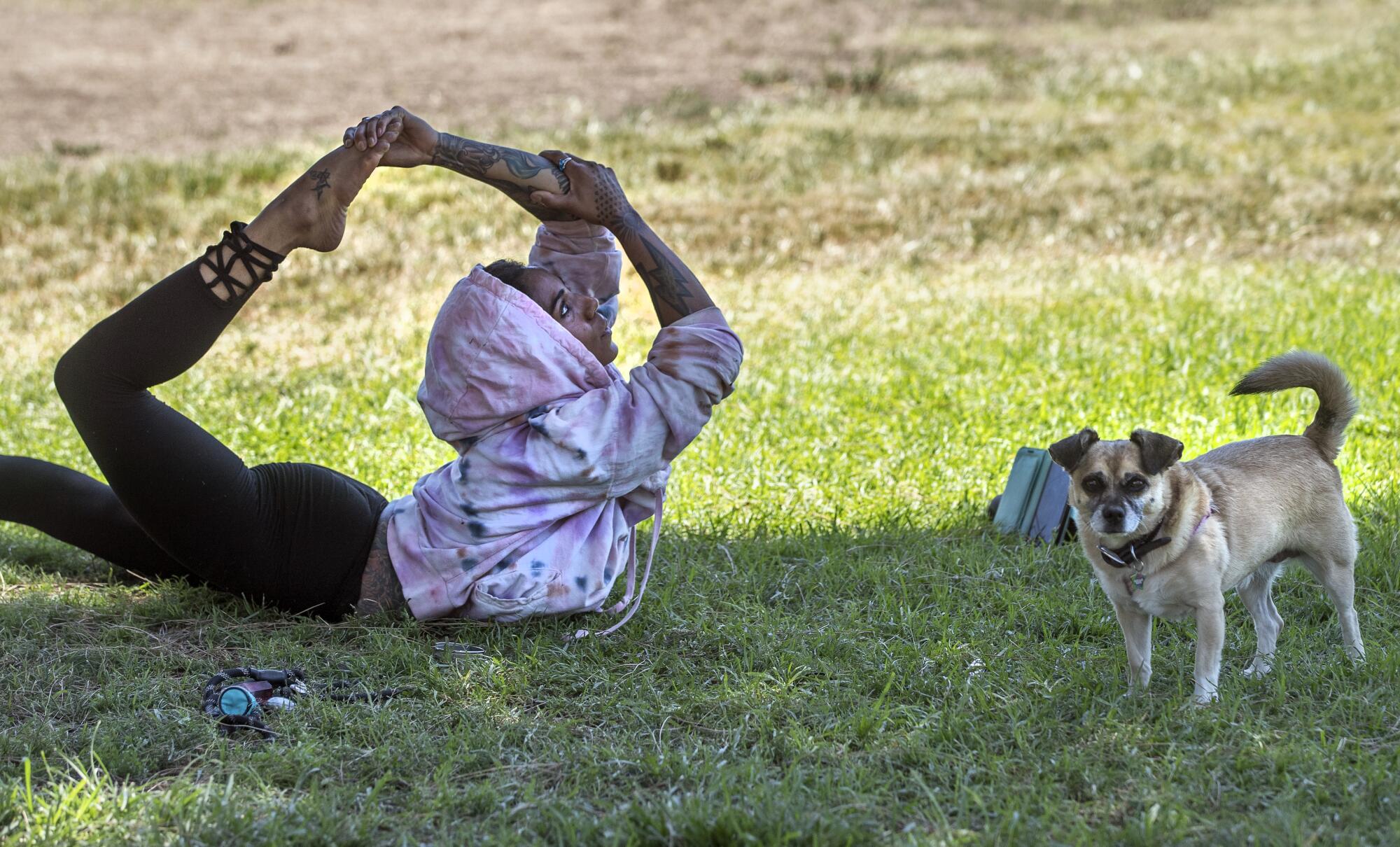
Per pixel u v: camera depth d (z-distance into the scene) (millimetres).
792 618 9734
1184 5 47469
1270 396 14617
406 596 9422
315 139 33438
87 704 8117
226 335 20797
